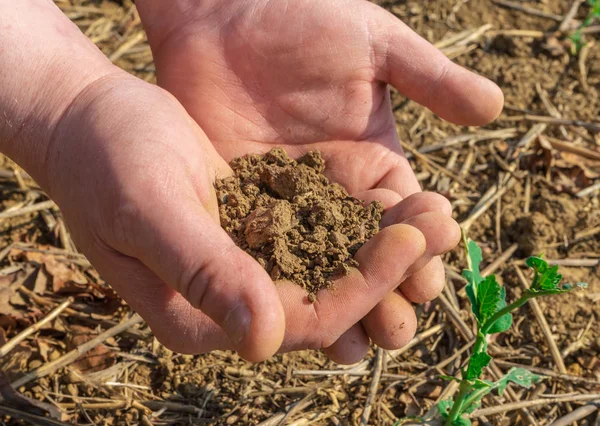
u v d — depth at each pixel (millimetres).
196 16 447
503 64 604
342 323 359
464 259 490
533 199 523
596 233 501
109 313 451
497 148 554
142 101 364
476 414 419
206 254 319
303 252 370
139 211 331
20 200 503
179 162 347
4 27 373
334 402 424
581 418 427
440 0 644
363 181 433
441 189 529
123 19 619
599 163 541
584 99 583
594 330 458
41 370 424
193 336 359
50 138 368
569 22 632
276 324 311
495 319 371
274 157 425
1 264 465
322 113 439
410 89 440
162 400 424
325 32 427
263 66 435
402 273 358
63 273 459
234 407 422
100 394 424
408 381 436
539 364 448
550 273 350
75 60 380
